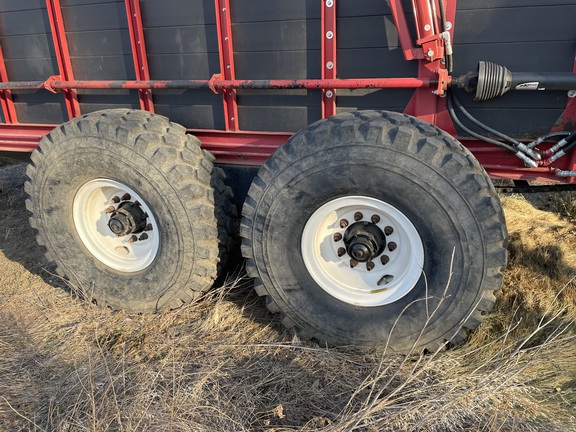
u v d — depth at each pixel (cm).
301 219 244
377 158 219
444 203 216
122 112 280
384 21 233
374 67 244
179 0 264
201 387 228
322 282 256
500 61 227
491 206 212
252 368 248
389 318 245
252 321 288
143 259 297
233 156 293
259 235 252
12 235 432
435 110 242
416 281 240
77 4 286
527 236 294
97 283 306
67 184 288
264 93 267
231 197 294
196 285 280
